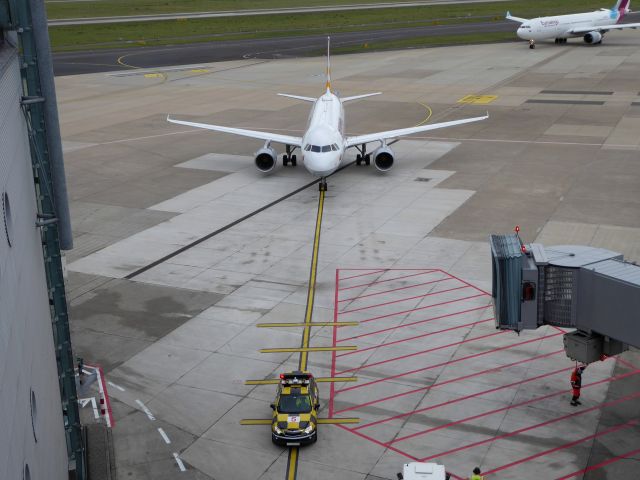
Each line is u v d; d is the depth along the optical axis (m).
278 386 27.30
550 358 30.25
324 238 43.53
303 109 79.81
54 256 22.20
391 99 84.56
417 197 50.28
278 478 23.53
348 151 62.91
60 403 22.36
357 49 126.81
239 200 50.81
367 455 24.52
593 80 91.88
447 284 37.12
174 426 26.56
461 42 131.25
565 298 26.67
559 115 73.94
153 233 45.06
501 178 53.94
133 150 64.88
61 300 22.67
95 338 32.84
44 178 21.70
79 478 23.27
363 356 30.80
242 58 120.06
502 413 26.56
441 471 21.39
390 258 40.41
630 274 25.20
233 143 66.75
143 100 87.38
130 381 29.48
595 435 25.11
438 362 30.16
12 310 14.86
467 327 32.97
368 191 52.00
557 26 118.94
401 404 27.36
